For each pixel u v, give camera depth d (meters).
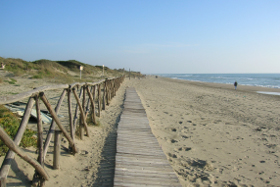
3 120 4.34
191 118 9.45
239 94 22.53
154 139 5.95
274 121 9.66
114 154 4.80
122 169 4.02
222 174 4.53
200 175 4.39
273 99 18.64
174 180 3.80
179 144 6.18
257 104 15.02
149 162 4.44
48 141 3.74
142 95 16.80
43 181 3.28
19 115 5.83
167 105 12.53
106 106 10.69
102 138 5.89
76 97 4.95
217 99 17.05
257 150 6.04
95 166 4.24
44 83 16.47
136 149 5.09
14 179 3.05
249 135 7.40
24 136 4.07
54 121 4.04
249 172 4.70
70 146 4.53
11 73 19.11
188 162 5.00
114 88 15.01
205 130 7.72
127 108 10.34
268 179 4.43
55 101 9.89
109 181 3.71
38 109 3.31
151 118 8.96
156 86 28.95
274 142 6.74
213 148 6.05
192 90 25.31
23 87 13.47
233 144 6.45
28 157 2.87
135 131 6.57
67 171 3.89
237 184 4.15
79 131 5.42
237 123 9.03
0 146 3.41
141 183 3.61
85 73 37.34
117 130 6.50
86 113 6.57
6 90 11.57
